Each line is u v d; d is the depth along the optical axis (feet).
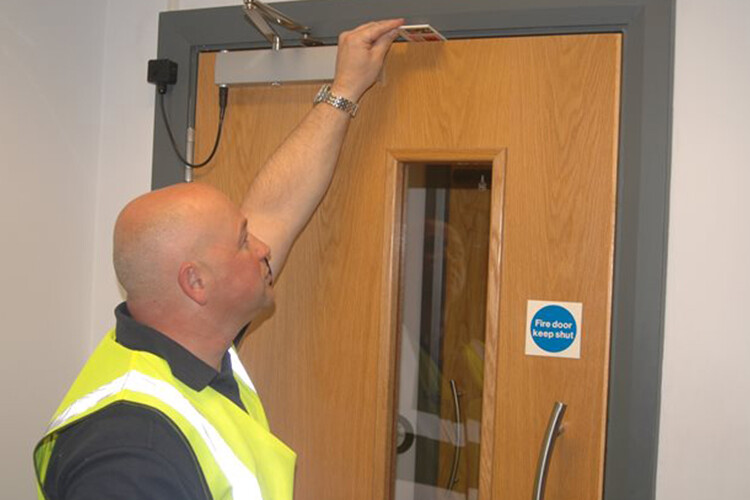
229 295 3.69
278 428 5.34
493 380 4.80
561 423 4.65
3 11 5.14
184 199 3.66
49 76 5.52
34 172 5.44
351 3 5.17
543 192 4.73
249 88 5.49
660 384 4.51
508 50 4.82
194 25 5.62
